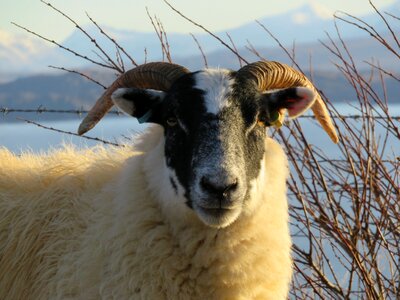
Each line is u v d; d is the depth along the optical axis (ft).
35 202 18.54
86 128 19.17
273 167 17.87
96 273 16.63
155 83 18.39
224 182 15.47
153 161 17.34
